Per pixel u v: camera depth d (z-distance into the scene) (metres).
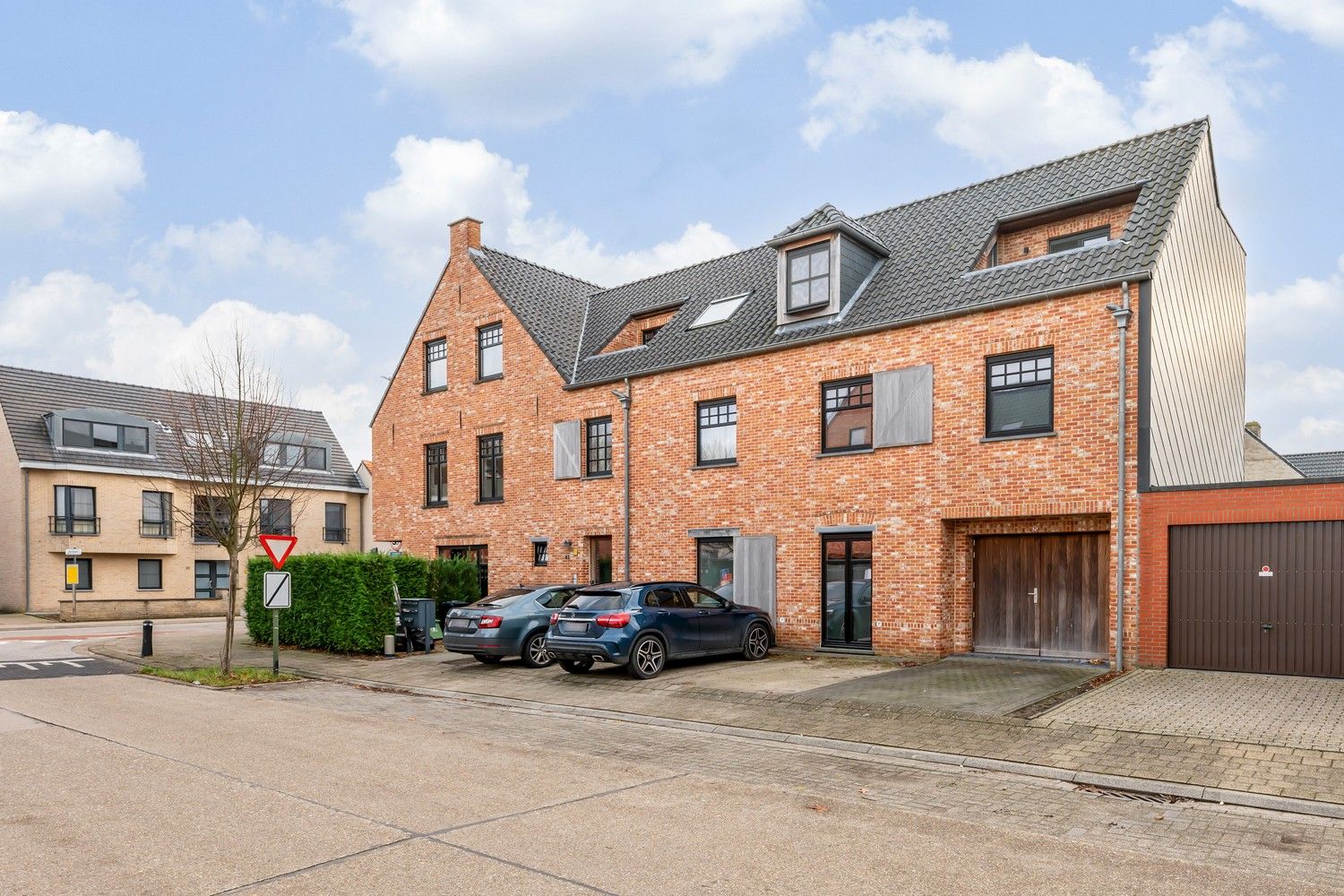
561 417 20.53
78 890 4.91
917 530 14.45
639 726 10.34
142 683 14.31
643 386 18.84
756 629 14.95
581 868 5.26
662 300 21.36
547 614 15.14
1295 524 11.37
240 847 5.64
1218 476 15.22
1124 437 12.41
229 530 15.45
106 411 37.16
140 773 7.66
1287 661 11.34
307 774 7.65
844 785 7.50
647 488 18.59
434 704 12.10
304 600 18.53
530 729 10.09
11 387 36.00
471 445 22.84
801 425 16.08
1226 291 16.11
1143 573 12.27
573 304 23.84
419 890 4.91
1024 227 15.76
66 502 35.69
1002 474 13.59
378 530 25.31
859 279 16.56
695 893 4.89
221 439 16.58
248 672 14.80
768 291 18.81
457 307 23.50
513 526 21.59
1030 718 9.55
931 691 11.21
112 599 37.19
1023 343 13.47
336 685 14.18
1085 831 6.21
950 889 4.98
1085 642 13.30
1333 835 6.16
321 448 45.19
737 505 16.94
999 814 6.62
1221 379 15.67
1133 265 12.71
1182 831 6.26
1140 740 8.52
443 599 20.23
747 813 6.51
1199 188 14.71
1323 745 8.09
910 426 14.62
